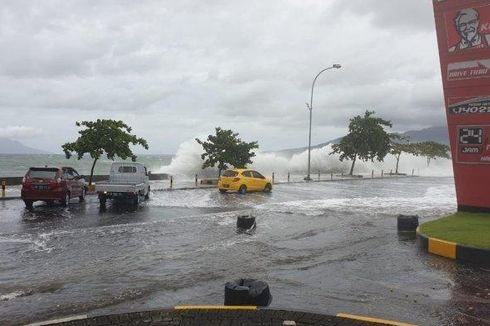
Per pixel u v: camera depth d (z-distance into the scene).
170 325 5.06
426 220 15.67
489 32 13.88
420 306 6.22
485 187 14.43
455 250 9.38
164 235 11.88
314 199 23.39
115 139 25.55
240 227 13.22
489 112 14.12
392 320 5.56
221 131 37.66
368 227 13.72
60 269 8.23
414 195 26.89
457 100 14.73
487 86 14.10
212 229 12.96
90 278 7.64
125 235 11.81
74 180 19.70
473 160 14.58
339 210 18.25
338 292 6.89
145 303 6.30
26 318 5.67
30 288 7.02
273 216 16.16
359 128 54.53
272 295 6.71
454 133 14.90
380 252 9.99
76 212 16.69
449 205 20.78
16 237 11.38
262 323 5.12
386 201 22.58
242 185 26.75
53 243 10.65
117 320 5.21
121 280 7.52
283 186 33.88
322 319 5.26
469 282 7.50
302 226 13.80
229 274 7.97
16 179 30.14
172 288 7.07
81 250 9.90
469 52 14.31
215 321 5.18
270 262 8.93
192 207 18.84
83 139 25.36
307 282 7.46
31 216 15.41
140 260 8.98
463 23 14.33
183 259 9.11
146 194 22.14
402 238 11.82
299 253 9.82
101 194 18.36
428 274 8.04
